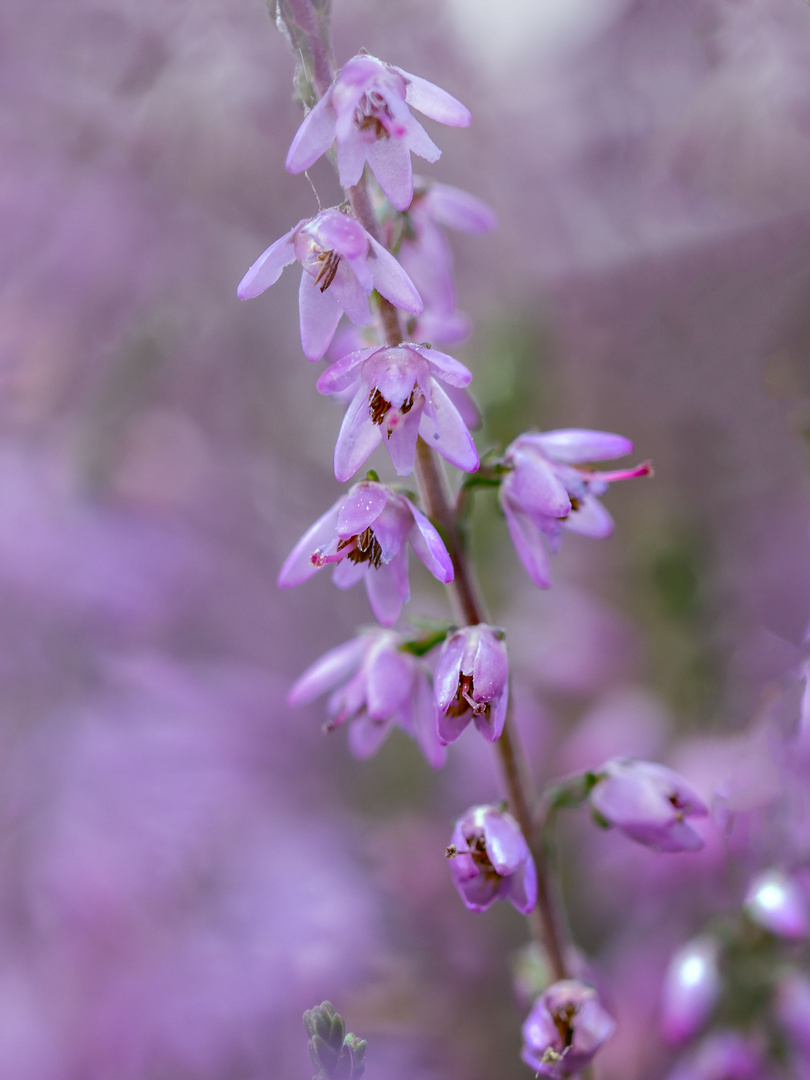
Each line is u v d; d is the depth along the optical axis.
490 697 0.09
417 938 0.12
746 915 0.10
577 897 0.12
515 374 0.12
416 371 0.09
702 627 0.13
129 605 0.13
